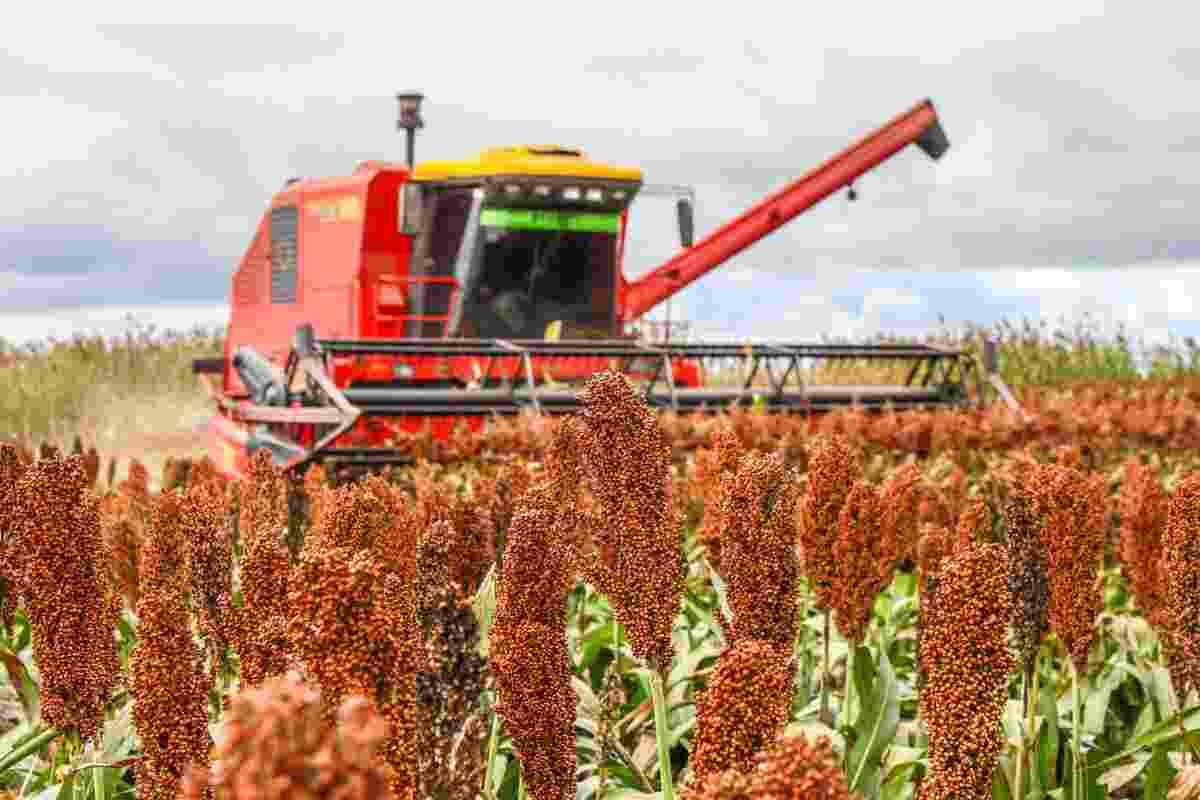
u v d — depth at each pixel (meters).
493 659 2.30
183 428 22.70
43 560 2.65
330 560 1.56
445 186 13.22
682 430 9.41
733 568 2.69
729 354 12.55
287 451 9.86
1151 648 5.28
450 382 13.01
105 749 3.38
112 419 22.42
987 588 2.16
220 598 2.86
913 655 5.13
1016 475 4.11
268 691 1.05
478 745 2.00
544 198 13.30
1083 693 4.58
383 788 1.05
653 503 2.54
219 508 4.49
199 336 26.27
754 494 2.66
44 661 2.69
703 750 1.72
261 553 2.43
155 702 2.21
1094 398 13.35
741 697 1.70
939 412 10.67
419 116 15.61
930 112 17.89
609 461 2.54
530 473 4.23
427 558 2.34
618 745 3.74
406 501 3.42
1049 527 3.44
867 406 12.85
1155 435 10.20
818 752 1.35
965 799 2.20
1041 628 3.28
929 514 5.58
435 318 13.65
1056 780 3.90
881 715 3.60
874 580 3.62
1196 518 3.46
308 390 10.55
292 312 15.34
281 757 1.01
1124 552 4.25
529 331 13.66
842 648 4.93
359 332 13.83
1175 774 3.51
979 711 2.18
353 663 1.55
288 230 15.43
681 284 17.33
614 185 13.31
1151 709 4.51
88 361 24.38
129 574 4.42
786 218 17.58
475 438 8.97
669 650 2.60
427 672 1.97
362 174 14.75
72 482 2.67
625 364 12.70
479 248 13.30
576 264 13.62
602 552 2.62
